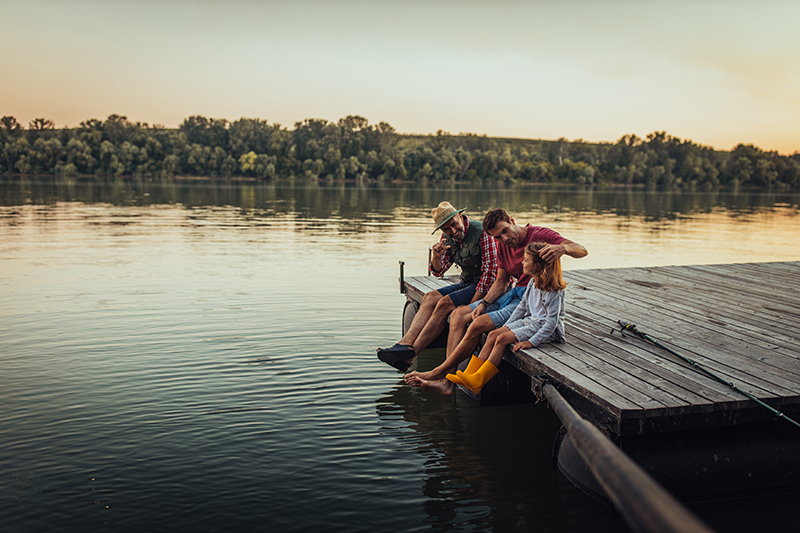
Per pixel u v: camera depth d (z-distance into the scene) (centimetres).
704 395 355
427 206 3312
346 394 539
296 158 10412
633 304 621
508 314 488
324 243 1532
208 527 334
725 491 361
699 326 529
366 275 1081
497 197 4809
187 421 468
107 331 697
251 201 3488
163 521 338
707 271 838
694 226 2330
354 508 358
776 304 624
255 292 922
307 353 641
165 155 9569
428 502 368
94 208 2609
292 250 1387
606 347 461
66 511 344
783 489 369
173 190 4800
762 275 805
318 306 844
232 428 460
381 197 4400
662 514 69
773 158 11862
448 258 612
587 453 109
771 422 374
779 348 463
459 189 6912
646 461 350
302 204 3300
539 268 446
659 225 2345
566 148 13212
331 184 8194
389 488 383
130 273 1055
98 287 933
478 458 432
